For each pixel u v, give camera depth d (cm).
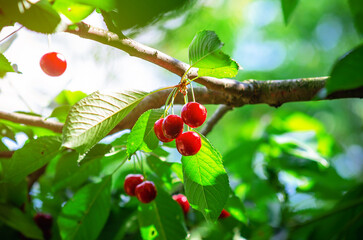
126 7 35
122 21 36
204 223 70
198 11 55
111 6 44
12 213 60
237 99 64
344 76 40
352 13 50
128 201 71
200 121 50
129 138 52
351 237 59
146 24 36
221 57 48
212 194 52
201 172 52
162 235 61
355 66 39
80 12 47
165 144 61
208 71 50
